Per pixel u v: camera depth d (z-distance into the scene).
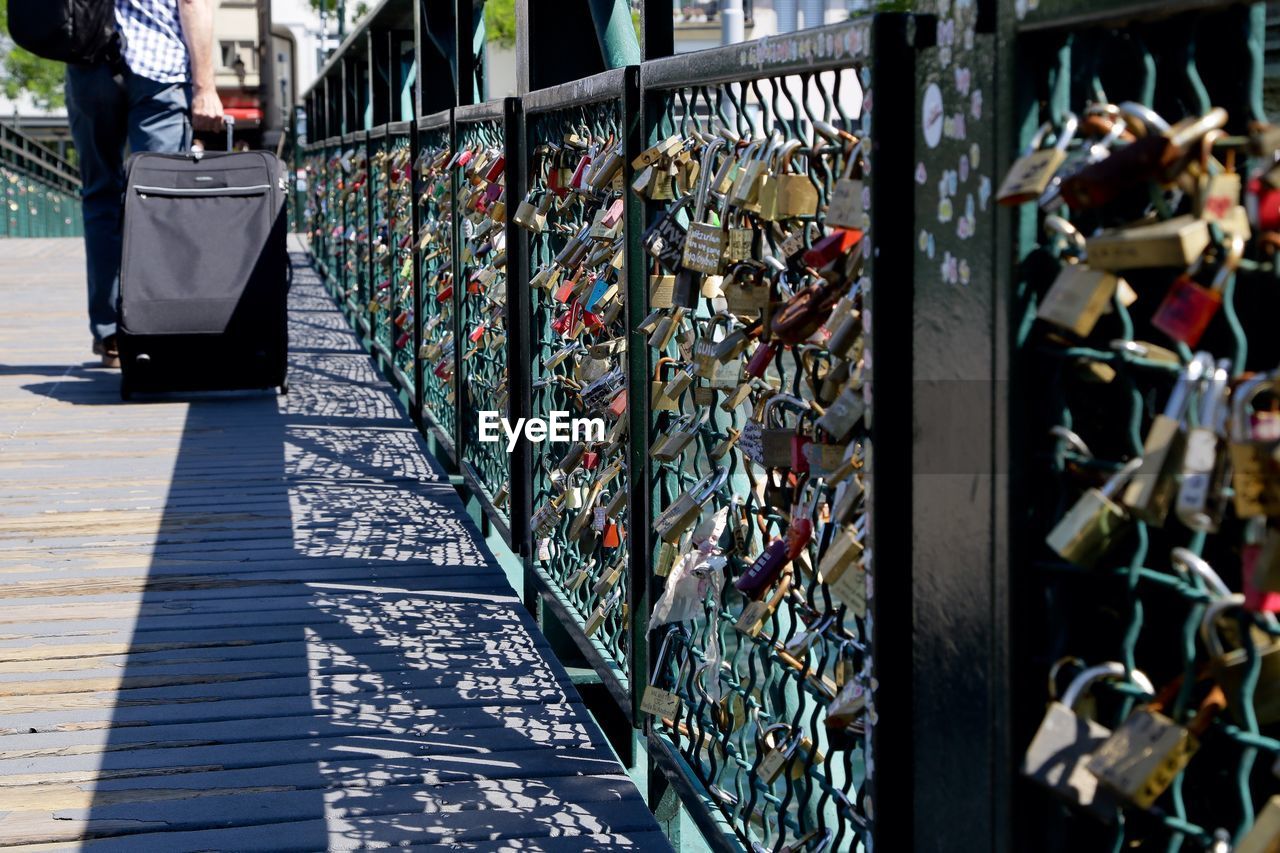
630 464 2.67
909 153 1.50
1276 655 1.09
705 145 2.26
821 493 1.82
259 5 25.92
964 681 1.38
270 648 3.55
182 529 4.80
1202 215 1.07
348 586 4.11
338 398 7.41
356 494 5.31
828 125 1.73
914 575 1.48
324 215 13.68
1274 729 1.27
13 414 6.82
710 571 2.28
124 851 2.46
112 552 4.50
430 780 2.75
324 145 13.51
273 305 6.98
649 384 2.56
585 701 3.62
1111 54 1.28
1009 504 1.28
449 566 4.32
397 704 3.15
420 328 6.32
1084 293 1.16
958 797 1.40
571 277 3.38
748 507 2.13
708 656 2.34
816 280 1.83
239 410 7.02
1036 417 1.27
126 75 7.38
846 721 1.69
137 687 3.28
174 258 6.90
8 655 3.51
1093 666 1.27
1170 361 1.14
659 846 2.47
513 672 3.36
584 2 3.81
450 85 6.26
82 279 12.93
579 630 3.20
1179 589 1.14
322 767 2.81
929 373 1.42
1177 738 1.10
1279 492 1.00
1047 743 1.20
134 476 5.61
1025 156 1.21
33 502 5.18
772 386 2.02
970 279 1.33
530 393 3.84
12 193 20.30
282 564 4.35
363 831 2.53
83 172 7.81
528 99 3.64
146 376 6.96
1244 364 1.16
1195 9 1.09
